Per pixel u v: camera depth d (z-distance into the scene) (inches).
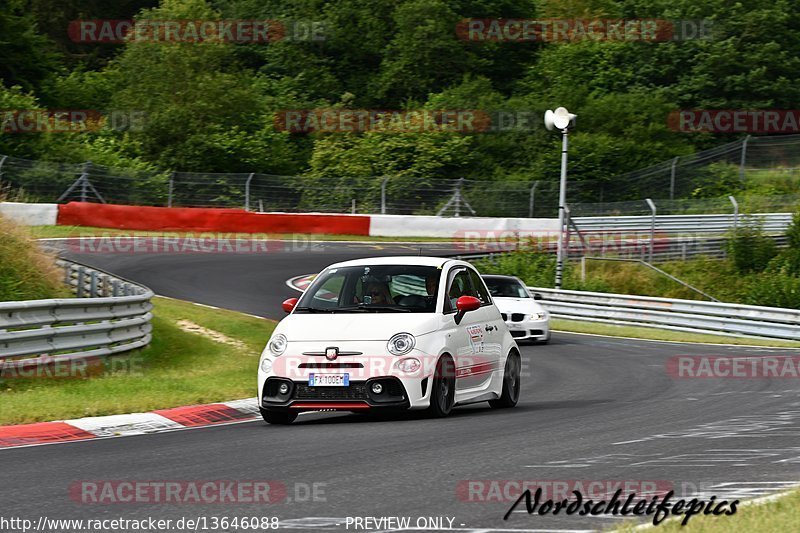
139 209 5032.0
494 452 1114.1
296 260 4456.2
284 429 1338.6
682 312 3631.9
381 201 5861.2
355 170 7022.6
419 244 5305.1
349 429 1314.0
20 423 1336.1
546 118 4136.3
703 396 1736.0
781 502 810.2
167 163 6791.3
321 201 5836.6
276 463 1056.2
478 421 1385.3
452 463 1043.9
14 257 2536.9
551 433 1266.0
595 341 3139.8
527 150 7785.4
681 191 7204.7
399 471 1000.2
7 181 5319.9
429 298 1465.3
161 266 4040.4
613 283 4753.9
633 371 2244.1
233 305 3280.0
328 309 1464.1
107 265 3949.3
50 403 1482.5
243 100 7411.4
